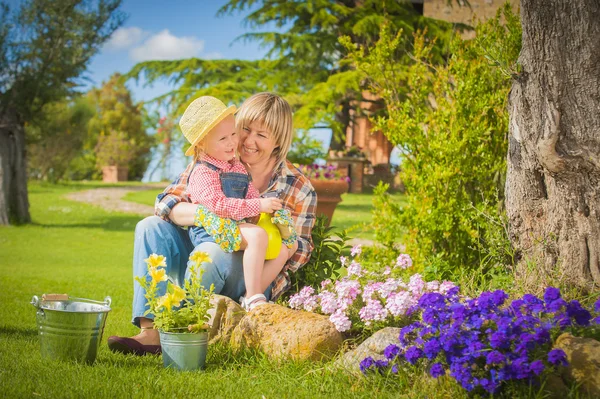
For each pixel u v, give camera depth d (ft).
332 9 75.41
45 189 104.99
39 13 53.98
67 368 10.40
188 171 13.37
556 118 12.84
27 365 10.55
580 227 13.20
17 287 22.90
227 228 12.28
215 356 11.68
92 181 138.62
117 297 21.52
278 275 13.58
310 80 81.56
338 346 11.19
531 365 8.53
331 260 15.16
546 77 12.85
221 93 75.92
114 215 70.08
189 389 9.62
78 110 105.29
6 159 57.67
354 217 60.54
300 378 10.30
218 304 12.50
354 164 90.99
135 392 9.34
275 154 14.12
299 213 14.07
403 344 10.07
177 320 11.07
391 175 94.27
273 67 84.64
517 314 9.53
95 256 38.11
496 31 18.13
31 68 55.47
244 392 9.62
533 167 13.62
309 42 74.95
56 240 47.01
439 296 9.89
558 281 13.15
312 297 12.73
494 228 15.53
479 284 14.99
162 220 12.96
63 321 10.84
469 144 17.66
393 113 18.98
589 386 8.84
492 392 8.69
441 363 9.53
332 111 66.95
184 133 12.77
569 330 10.07
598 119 12.69
